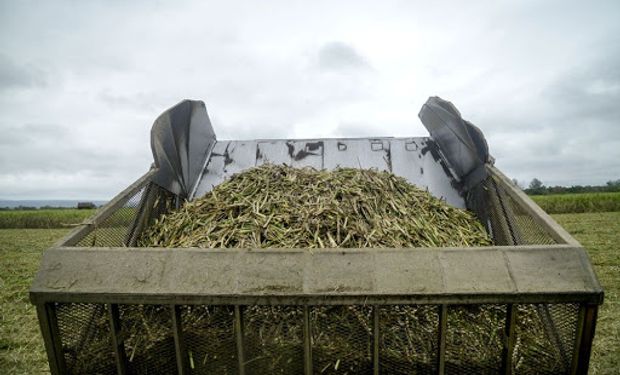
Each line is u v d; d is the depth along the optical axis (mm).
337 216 2252
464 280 1537
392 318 1715
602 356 3141
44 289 1568
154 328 1731
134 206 2354
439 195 3137
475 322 1739
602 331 3648
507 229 2332
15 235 15859
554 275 1547
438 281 1535
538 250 1598
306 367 1611
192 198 3180
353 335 1696
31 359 3383
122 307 1740
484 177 2664
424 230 2314
